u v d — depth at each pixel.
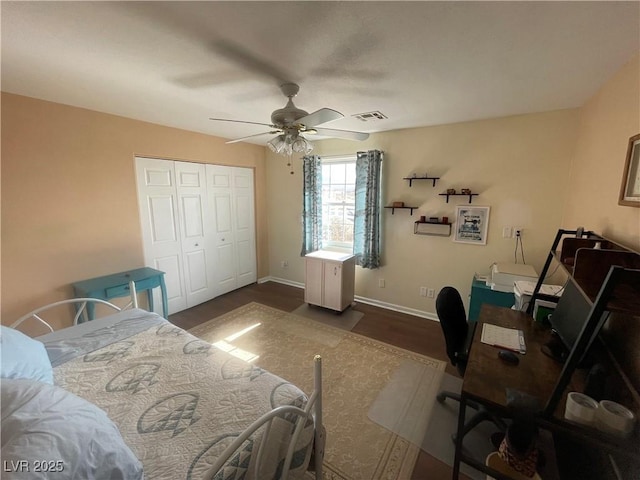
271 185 4.60
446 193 3.08
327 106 2.44
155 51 1.52
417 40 1.39
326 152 3.93
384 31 1.32
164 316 2.99
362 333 3.04
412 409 1.97
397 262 3.55
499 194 2.86
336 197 4.06
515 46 1.44
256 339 2.91
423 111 2.57
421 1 1.10
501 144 2.79
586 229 2.05
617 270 0.87
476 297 2.67
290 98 2.01
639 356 1.08
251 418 1.11
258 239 4.62
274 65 1.67
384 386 2.20
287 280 4.70
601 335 1.41
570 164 2.51
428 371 2.38
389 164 3.43
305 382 2.25
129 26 1.29
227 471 0.90
